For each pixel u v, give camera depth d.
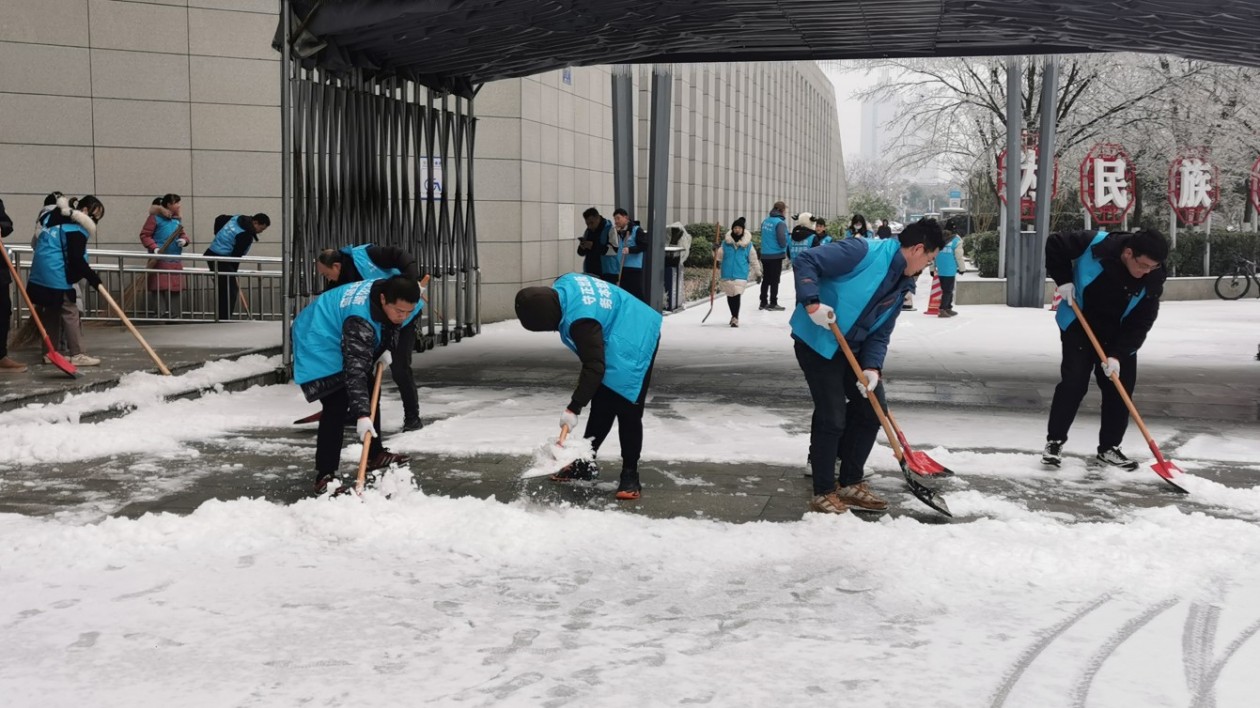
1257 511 5.42
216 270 12.45
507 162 15.38
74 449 6.48
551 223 17.02
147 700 3.20
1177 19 8.91
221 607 3.98
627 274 13.18
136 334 8.65
